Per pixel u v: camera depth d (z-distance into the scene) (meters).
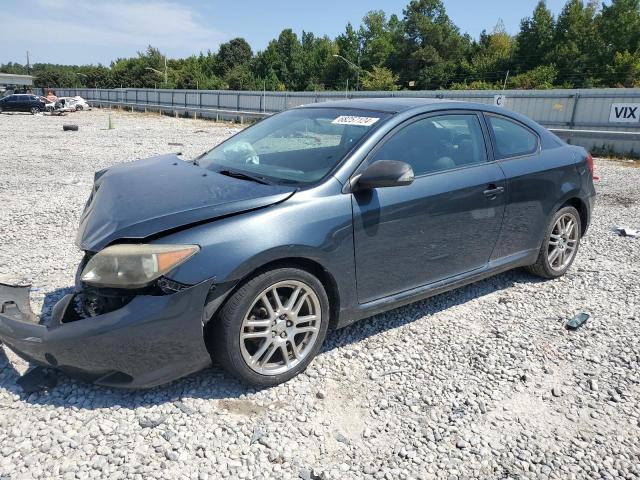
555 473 2.45
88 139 18.05
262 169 3.47
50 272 4.58
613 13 73.94
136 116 39.78
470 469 2.46
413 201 3.39
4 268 4.65
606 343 3.65
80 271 3.04
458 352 3.47
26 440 2.47
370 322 3.85
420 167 3.55
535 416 2.86
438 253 3.64
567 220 4.74
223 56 113.44
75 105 45.34
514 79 73.62
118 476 2.29
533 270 4.70
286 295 3.00
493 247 4.05
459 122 3.91
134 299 2.60
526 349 3.54
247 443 2.55
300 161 3.41
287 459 2.46
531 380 3.18
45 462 2.35
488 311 4.10
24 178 9.47
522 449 2.60
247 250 2.70
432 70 83.12
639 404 2.99
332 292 3.18
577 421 2.83
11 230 5.95
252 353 2.92
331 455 2.50
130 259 2.58
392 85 82.44
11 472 2.28
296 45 105.94
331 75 94.75
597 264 5.27
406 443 2.61
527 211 4.22
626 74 69.06
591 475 2.45
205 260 2.63
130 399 2.80
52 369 2.99
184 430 2.60
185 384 2.96
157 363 2.65
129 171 3.71
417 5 86.44
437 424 2.76
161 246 2.62
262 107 39.38
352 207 3.12
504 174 3.99
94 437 2.52
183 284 2.60
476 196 3.76
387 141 3.42
